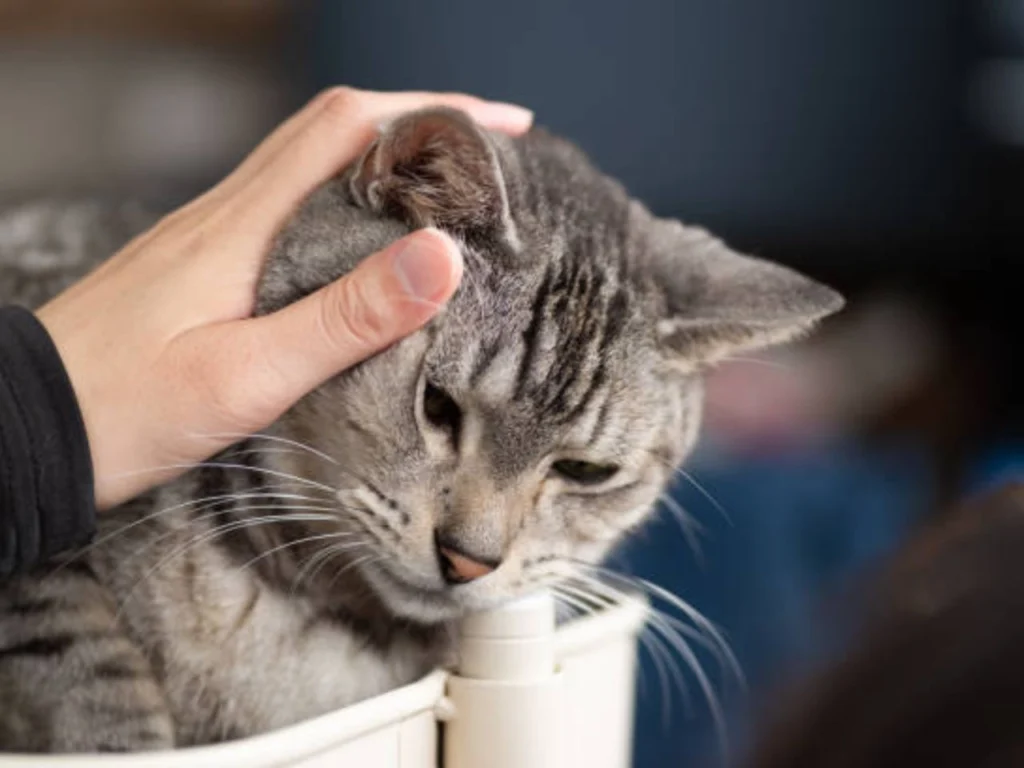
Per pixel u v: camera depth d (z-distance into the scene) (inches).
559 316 21.1
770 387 36.6
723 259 24.1
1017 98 45.6
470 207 20.8
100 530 20.8
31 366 18.4
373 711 16.7
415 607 21.1
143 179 45.1
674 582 29.8
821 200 46.8
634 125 47.3
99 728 20.3
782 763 12.6
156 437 19.1
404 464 20.8
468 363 20.6
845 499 31.9
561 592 21.9
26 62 43.9
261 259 20.6
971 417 39.4
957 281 45.4
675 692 29.4
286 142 21.4
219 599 21.0
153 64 45.2
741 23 46.3
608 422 21.7
